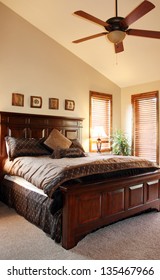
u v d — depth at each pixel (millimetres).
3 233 2877
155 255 2398
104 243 2658
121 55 4973
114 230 3010
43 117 4789
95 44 4875
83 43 4953
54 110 5059
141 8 2377
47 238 2760
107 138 6020
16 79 4480
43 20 4543
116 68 5539
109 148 6051
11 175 3754
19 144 4039
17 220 3293
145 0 2250
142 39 4297
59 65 5141
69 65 5312
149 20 3760
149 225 3172
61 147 4473
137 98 5898
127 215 3215
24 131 4512
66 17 4281
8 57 4379
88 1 3785
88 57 5418
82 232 2674
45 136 4812
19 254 2398
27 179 3141
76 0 3832
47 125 4859
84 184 2672
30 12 4402
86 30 4500
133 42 4441
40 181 2822
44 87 4895
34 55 4742
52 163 3061
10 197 3775
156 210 3709
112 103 6145
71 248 2539
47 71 4941
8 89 4375
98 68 5754
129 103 6109
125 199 3182
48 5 4094
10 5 4336
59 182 2572
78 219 2633
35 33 4754
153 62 4875
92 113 5746
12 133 4352
